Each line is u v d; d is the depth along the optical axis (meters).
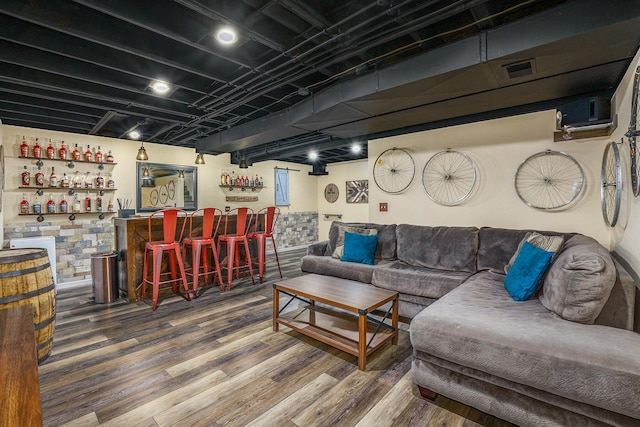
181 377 2.07
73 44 2.35
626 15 1.59
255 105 3.72
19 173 4.12
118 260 3.82
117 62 2.58
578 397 1.33
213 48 2.32
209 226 3.92
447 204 3.64
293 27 2.10
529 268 2.16
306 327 2.60
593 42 1.78
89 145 4.71
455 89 2.52
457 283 2.75
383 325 2.59
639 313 1.69
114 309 3.39
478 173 3.41
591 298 1.64
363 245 3.65
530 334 1.55
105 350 2.44
